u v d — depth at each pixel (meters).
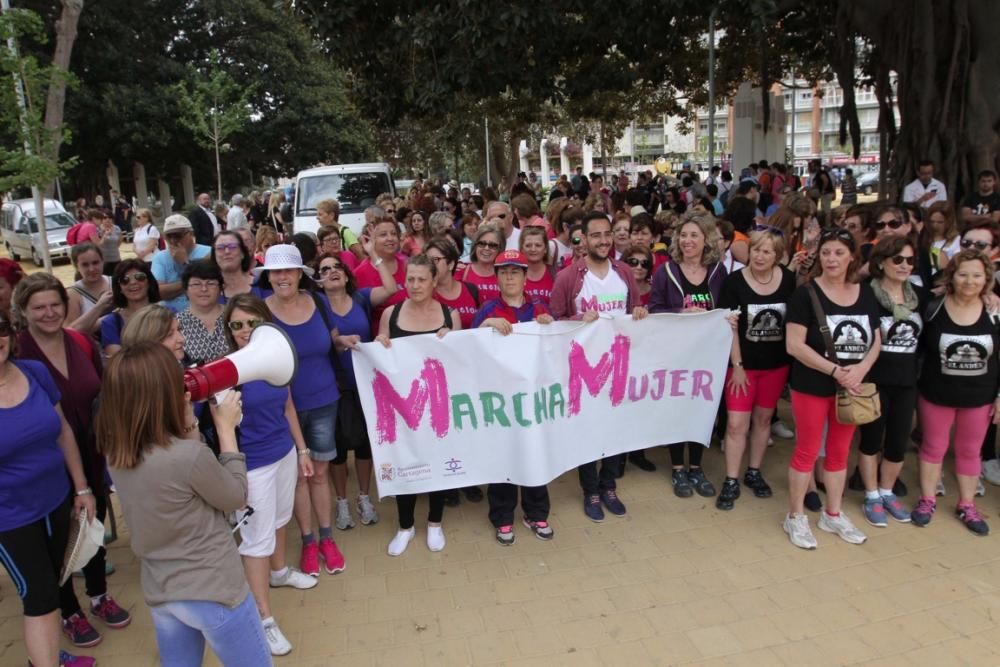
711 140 16.16
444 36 9.53
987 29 9.62
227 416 2.64
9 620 3.72
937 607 3.48
